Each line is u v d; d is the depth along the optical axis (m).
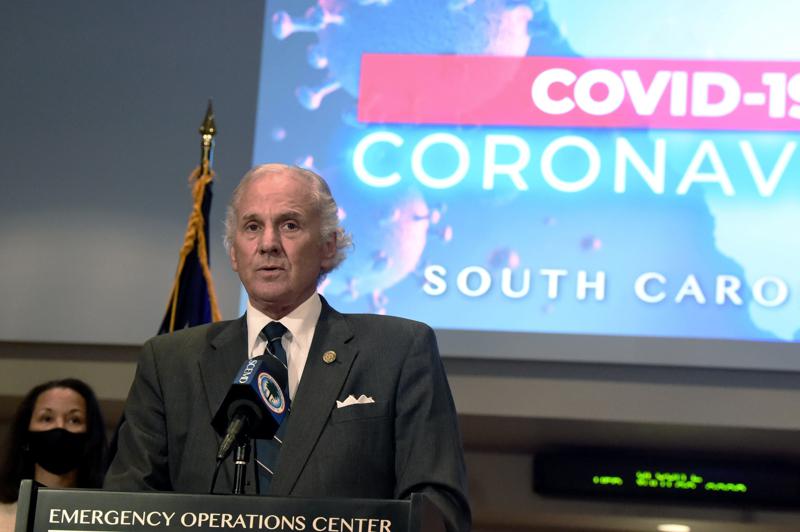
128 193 7.96
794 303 7.21
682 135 7.43
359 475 2.85
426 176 7.50
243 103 7.94
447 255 7.42
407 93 7.63
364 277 7.40
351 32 7.73
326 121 7.63
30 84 8.10
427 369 3.02
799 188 7.30
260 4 8.10
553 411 7.59
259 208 3.05
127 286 7.86
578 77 7.55
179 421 3.00
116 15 8.15
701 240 7.31
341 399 2.93
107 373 7.92
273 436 2.75
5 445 5.33
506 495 8.74
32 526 2.33
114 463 3.02
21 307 7.88
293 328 3.06
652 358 7.23
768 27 7.48
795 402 7.47
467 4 7.70
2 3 8.19
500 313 7.35
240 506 2.30
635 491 8.52
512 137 7.52
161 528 2.31
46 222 7.96
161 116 8.01
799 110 7.38
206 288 6.20
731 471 8.47
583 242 7.38
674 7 7.54
